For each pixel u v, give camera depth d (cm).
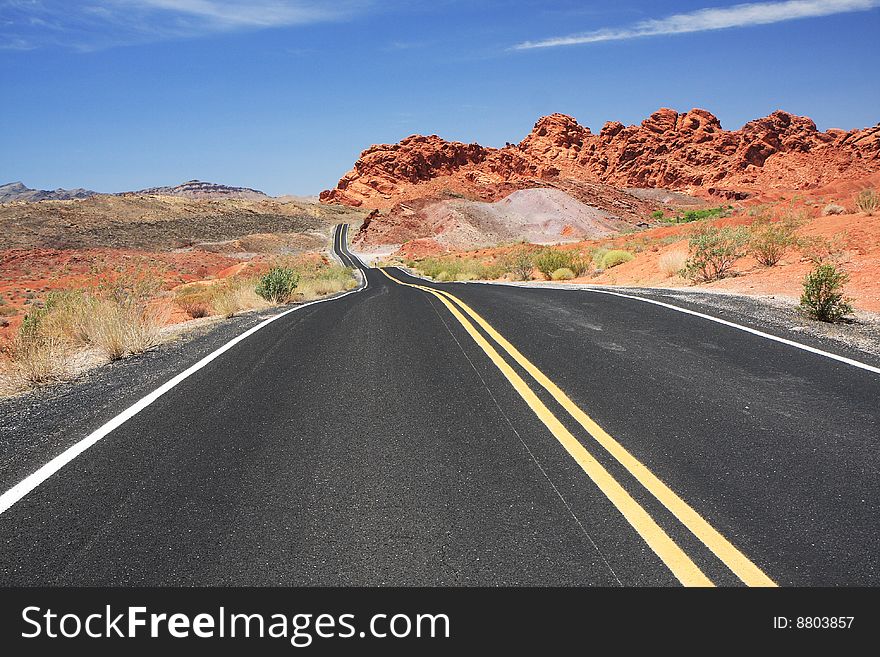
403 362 741
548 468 406
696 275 1784
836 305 991
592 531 321
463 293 1742
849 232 1800
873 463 409
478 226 14462
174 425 509
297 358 780
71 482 394
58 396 627
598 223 15650
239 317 1310
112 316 873
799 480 383
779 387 598
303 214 19225
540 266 2905
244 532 326
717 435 468
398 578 284
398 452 440
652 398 569
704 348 782
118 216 14225
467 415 525
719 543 308
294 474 402
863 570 286
